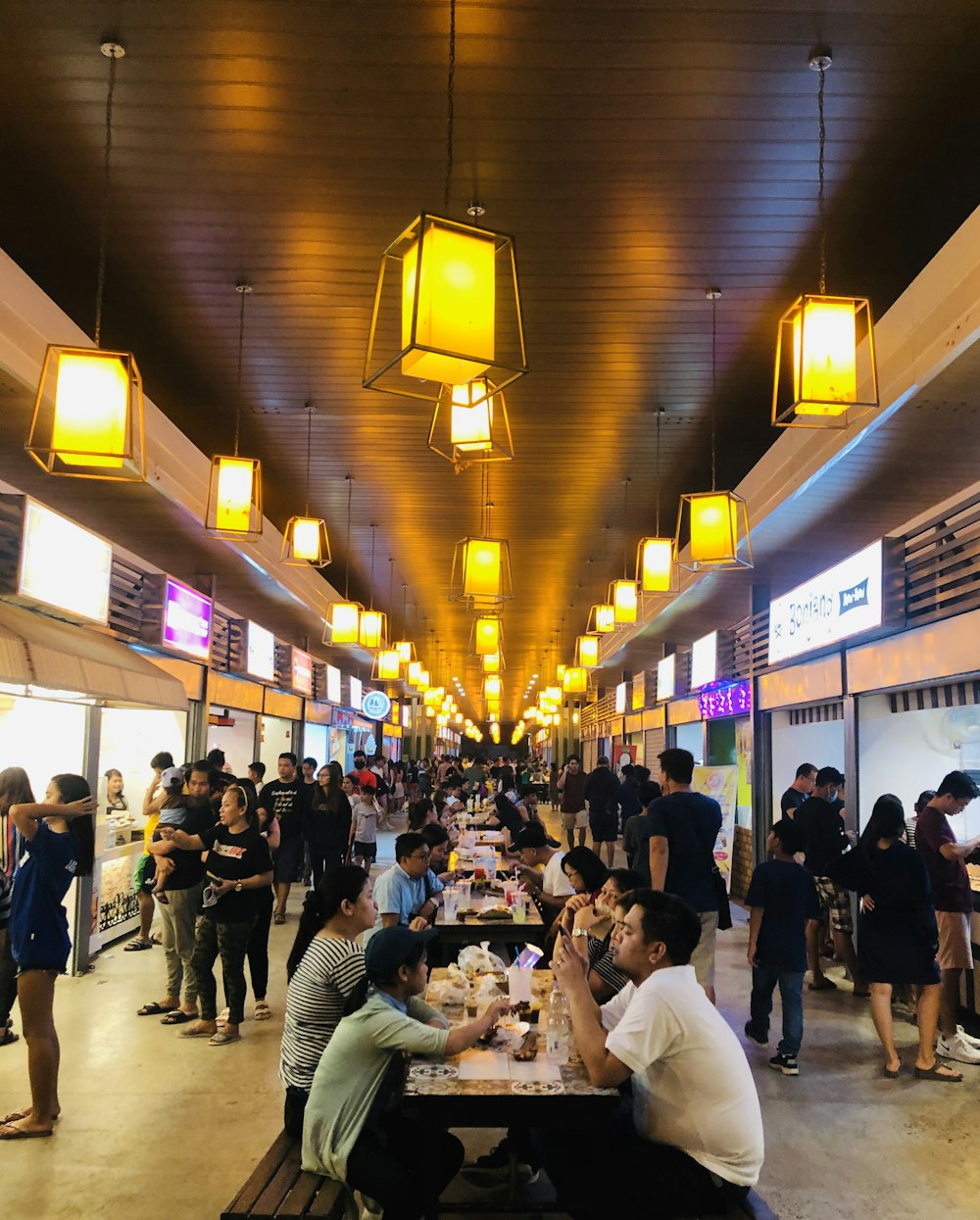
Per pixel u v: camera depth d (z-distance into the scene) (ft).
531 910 20.79
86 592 24.76
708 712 45.06
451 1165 11.67
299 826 34.14
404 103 14.96
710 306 21.43
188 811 22.99
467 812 53.36
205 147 16.11
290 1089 12.07
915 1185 13.64
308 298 21.30
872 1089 17.52
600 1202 10.30
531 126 15.44
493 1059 11.27
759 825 37.01
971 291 14.71
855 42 13.69
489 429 19.03
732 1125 9.90
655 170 16.55
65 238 19.08
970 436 20.13
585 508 39.91
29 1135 14.98
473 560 31.48
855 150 16.07
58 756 26.18
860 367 19.53
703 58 13.97
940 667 22.02
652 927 10.45
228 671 40.86
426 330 10.81
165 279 20.59
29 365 16.87
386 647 56.85
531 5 12.94
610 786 47.50
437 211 17.81
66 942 15.65
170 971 22.08
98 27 13.50
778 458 26.09
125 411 14.16
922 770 27.25
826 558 32.37
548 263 19.58
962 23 13.34
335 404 27.89
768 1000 19.90
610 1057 9.93
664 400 27.37
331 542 46.88
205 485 28.58
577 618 71.92
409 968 11.46
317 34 13.52
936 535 22.29
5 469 23.49
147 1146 14.65
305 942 13.29
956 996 19.95
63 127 15.70
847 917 24.72
